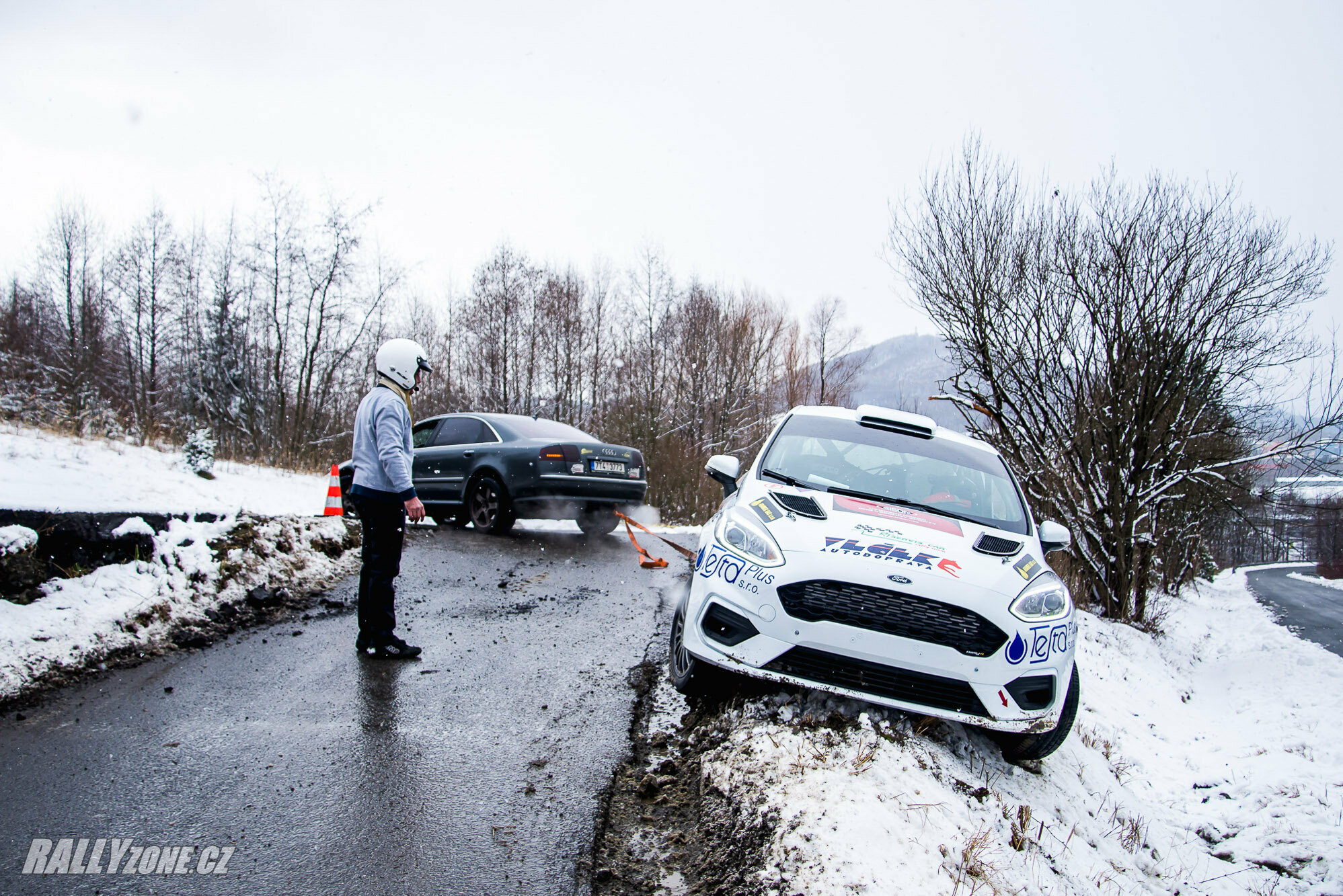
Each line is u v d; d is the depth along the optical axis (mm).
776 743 3381
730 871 2703
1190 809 5492
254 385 31812
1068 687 4090
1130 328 12258
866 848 2650
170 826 2744
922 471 4922
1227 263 11781
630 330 43531
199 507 6426
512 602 6375
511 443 9906
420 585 6715
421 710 3986
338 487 7574
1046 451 13094
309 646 4914
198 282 37531
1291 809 5305
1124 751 6113
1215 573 44750
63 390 16109
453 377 44500
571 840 2871
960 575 3775
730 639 3824
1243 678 11742
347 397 33406
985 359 12797
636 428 34625
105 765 3152
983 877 2693
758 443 39156
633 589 7289
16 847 2549
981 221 12625
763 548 3912
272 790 3045
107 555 4934
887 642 3580
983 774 3742
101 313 39094
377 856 2660
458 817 2959
